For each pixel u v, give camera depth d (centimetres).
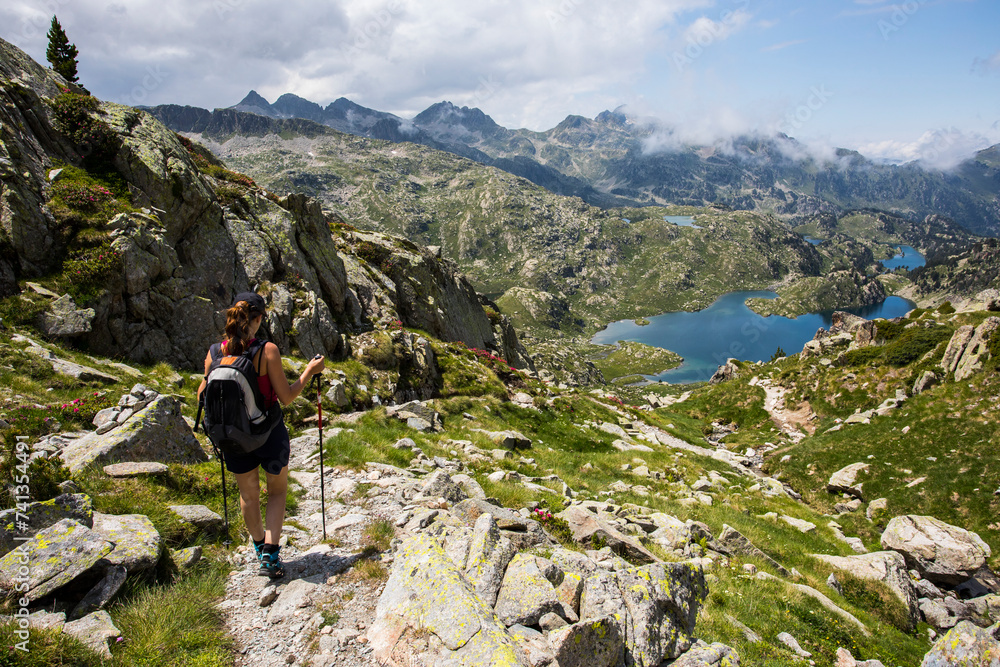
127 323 2014
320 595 657
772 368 7919
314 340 2866
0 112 2105
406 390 3150
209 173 3506
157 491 862
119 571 591
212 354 634
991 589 2056
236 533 817
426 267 5203
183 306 2248
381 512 949
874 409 5144
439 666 516
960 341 4772
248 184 3609
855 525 3066
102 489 809
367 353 3120
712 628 946
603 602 660
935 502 3134
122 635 527
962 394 3991
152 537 657
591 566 757
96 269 1939
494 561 700
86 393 1373
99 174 2369
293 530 864
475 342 6028
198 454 1114
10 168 1925
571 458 2722
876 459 3853
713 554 1455
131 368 1850
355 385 2702
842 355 6638
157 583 630
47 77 2761
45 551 566
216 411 593
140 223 2170
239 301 623
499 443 2402
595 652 573
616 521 1439
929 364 5444
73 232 2022
